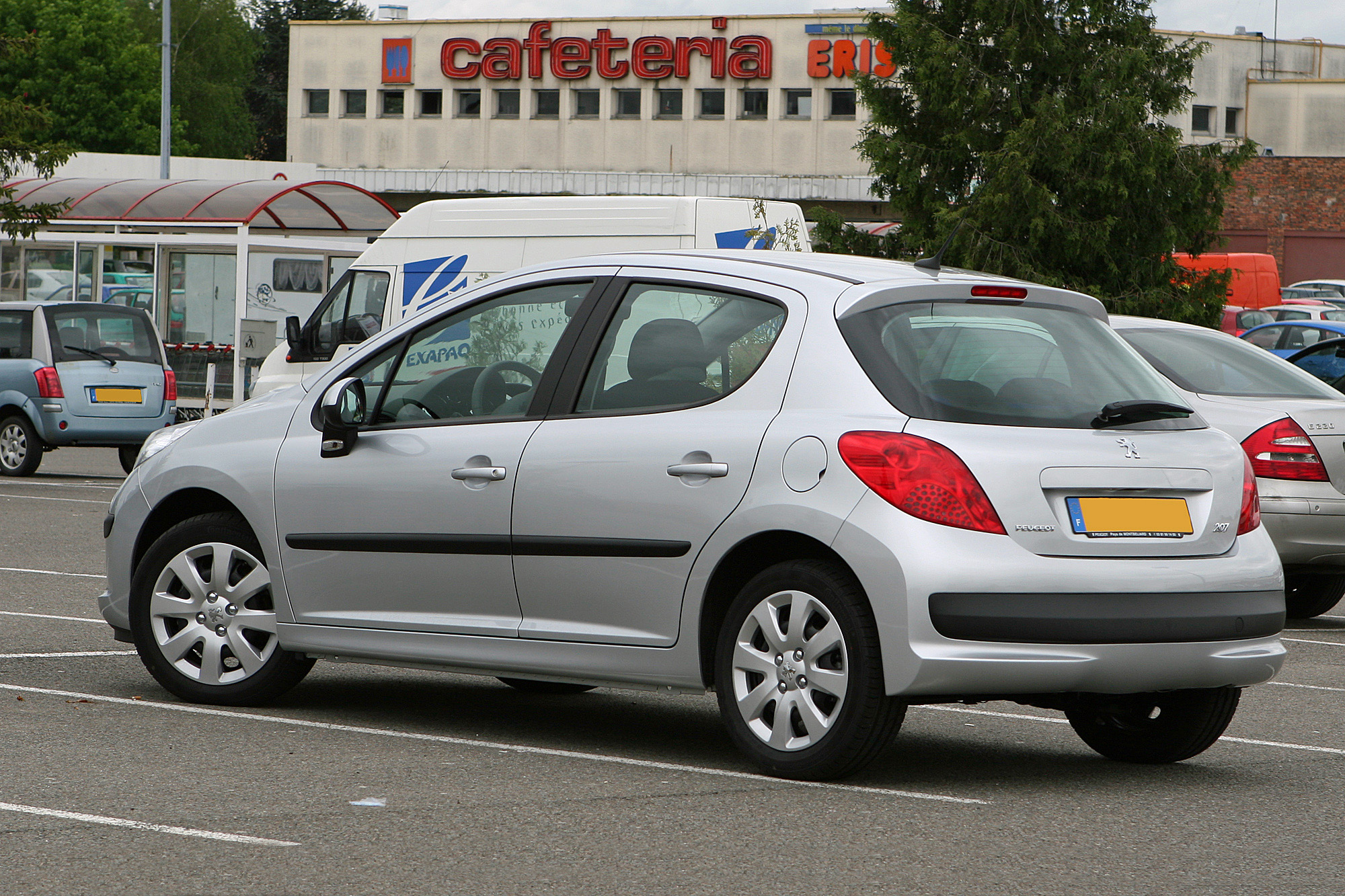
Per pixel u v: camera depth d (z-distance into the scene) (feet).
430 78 550.77
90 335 161.68
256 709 56.29
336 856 37.76
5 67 562.66
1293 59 572.10
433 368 53.62
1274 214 473.26
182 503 58.34
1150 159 185.06
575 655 49.29
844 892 35.68
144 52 575.38
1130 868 38.32
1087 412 46.68
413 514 52.08
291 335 134.51
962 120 190.80
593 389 50.19
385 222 236.43
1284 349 206.39
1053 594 43.96
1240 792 47.34
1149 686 45.52
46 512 127.54
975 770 49.52
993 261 184.85
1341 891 36.83
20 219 192.34
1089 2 189.06
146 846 38.37
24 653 67.05
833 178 491.31
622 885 35.88
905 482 43.93
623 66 529.04
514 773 47.09
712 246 127.13
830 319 46.75
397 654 52.65
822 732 45.24
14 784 44.24
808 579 45.19
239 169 458.09
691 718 57.36
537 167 540.52
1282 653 47.91
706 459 46.91
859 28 197.77
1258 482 81.41
